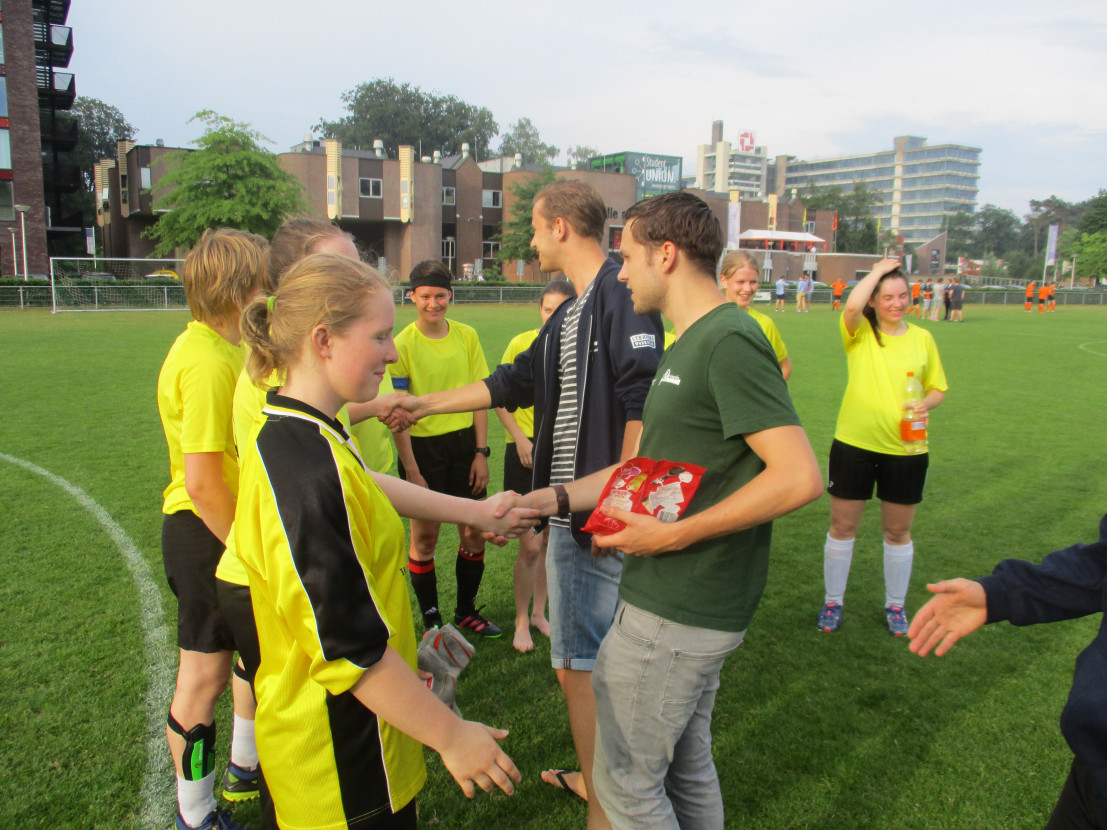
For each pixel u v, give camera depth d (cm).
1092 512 557
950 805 244
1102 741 133
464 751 140
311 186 4347
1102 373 1324
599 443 219
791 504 147
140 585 398
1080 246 6906
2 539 461
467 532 349
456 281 4100
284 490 130
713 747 275
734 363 156
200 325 211
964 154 14738
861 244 8231
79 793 242
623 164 6341
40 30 3853
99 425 783
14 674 310
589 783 217
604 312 218
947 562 462
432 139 8225
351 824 146
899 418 348
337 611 128
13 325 1895
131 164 4069
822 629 371
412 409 263
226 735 284
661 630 170
